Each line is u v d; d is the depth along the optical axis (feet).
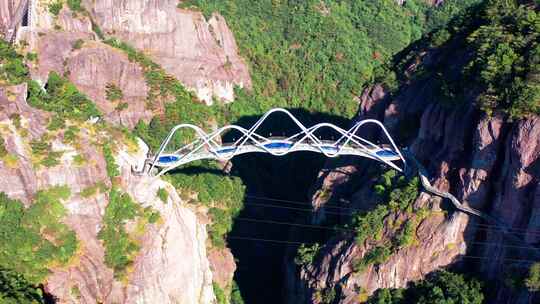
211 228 437.17
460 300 327.67
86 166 336.90
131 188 351.05
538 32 350.23
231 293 416.87
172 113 505.25
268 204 491.31
